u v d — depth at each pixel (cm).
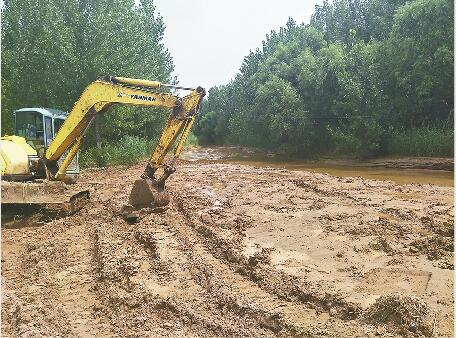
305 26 4897
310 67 3888
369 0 4284
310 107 3903
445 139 2738
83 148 3038
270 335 570
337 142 3519
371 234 971
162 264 829
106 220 1173
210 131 7638
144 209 1169
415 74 2972
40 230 1111
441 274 726
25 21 2922
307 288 685
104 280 777
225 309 643
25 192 1172
